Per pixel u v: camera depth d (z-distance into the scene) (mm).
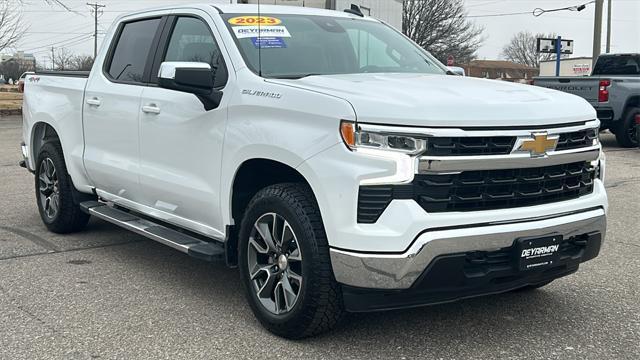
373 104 3490
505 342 3973
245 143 4055
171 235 4844
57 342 3947
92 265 5543
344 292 3623
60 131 6211
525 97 3898
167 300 4695
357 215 3465
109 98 5488
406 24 47094
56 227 6523
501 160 3539
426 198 3428
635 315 4426
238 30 4605
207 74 4289
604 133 17516
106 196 5801
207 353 3799
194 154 4535
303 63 4582
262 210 3990
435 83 4168
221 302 4660
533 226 3645
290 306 3902
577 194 4027
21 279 5141
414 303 3572
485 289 3660
